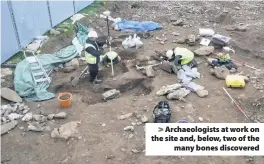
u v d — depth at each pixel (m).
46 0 12.48
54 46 11.95
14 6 10.84
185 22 14.06
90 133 7.55
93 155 6.93
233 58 10.77
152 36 12.75
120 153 6.94
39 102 8.97
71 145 7.25
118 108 8.46
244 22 13.70
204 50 10.95
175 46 11.77
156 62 10.68
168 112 7.76
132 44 11.76
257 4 16.02
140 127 7.68
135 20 14.55
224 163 6.65
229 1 16.47
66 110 8.55
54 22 13.20
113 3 16.25
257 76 9.57
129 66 10.51
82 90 9.63
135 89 9.68
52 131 7.66
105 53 11.19
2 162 6.93
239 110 8.16
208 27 13.46
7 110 8.48
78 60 11.06
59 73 10.45
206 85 9.27
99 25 13.98
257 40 11.84
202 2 16.52
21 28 11.32
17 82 9.41
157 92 8.95
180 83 9.36
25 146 7.33
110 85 9.67
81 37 12.30
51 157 6.97
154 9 15.87
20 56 11.20
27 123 8.07
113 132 7.55
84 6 15.38
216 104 8.40
